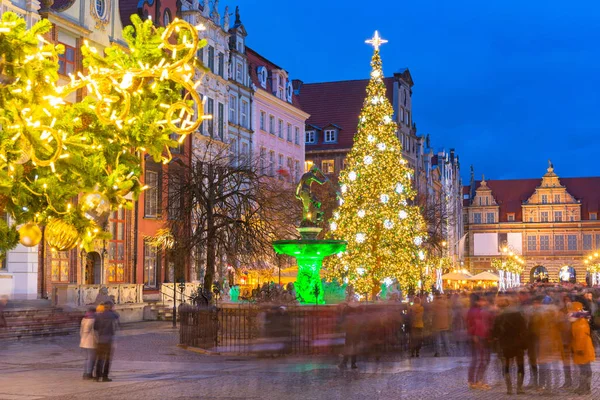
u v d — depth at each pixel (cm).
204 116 924
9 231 984
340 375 1984
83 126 969
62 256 4172
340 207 3912
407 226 3847
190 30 909
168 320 4353
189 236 4166
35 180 957
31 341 3030
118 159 1009
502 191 14312
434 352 2778
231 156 4678
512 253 12119
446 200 10350
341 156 8688
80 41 4366
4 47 895
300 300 2936
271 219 4328
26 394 1611
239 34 6469
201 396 1575
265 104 6994
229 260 4228
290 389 1692
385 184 3844
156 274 5044
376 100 3944
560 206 13775
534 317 1853
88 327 1859
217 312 2650
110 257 4600
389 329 2594
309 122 9069
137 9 4991
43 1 4128
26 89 902
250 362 2292
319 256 2955
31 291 3866
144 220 4938
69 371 2062
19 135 912
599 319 2945
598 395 1673
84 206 973
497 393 1694
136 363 2275
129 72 887
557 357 2311
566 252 13725
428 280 4100
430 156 11225
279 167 6988
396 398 1574
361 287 3762
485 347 1758
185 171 4484
